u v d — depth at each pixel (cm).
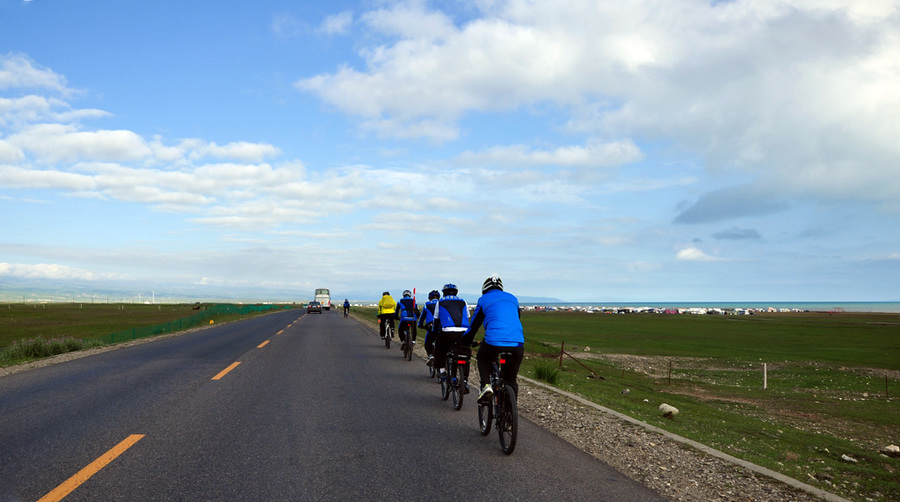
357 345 2062
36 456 557
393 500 442
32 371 1266
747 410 1925
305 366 1380
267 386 1046
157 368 1320
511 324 648
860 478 834
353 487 473
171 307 12519
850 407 2062
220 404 858
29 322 5122
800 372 3161
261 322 4284
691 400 2028
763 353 4222
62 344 1841
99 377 1160
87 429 682
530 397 1033
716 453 637
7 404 852
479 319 682
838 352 4369
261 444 615
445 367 945
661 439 704
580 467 552
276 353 1709
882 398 2306
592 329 6944
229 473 507
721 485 515
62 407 827
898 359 3875
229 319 4900
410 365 1449
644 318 11575
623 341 5062
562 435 709
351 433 678
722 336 6081
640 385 2312
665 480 521
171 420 738
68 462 537
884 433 1602
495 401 644
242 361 1477
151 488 462
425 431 701
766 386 2609
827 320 11725
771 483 530
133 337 2539
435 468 536
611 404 1233
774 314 17200
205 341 2227
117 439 631
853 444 1312
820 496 494
